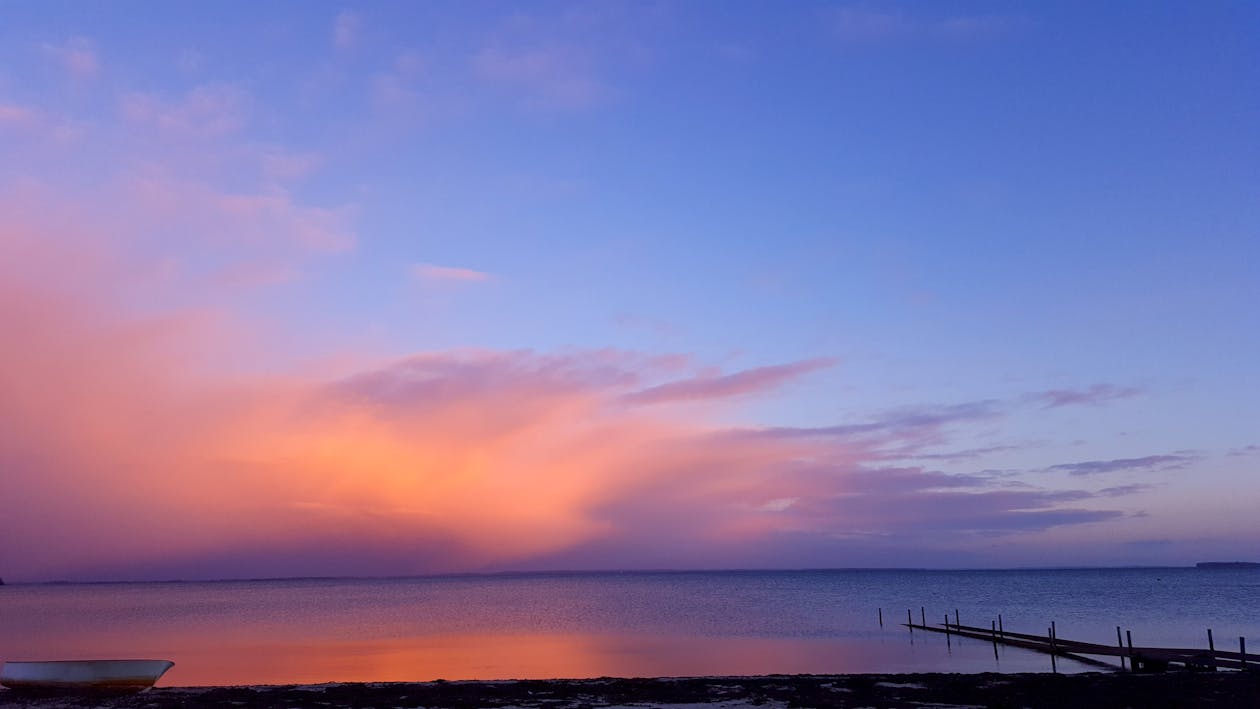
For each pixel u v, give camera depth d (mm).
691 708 31891
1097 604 129500
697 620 102312
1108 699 32031
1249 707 30016
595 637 78250
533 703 33219
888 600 150500
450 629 92125
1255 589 195375
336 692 36312
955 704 31938
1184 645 64125
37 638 81562
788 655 59781
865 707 31531
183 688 38188
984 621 93188
